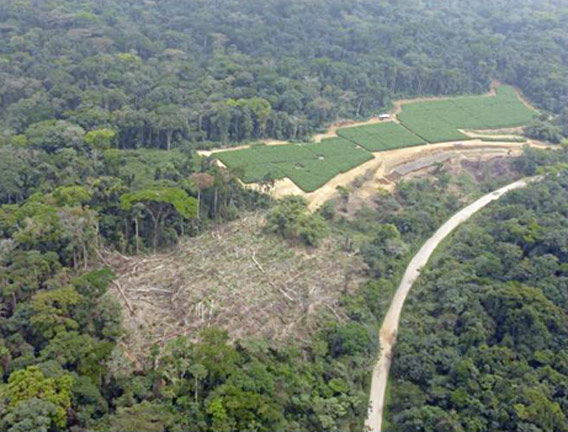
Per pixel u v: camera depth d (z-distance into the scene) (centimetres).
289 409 7031
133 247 9494
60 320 7106
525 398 7131
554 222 10469
